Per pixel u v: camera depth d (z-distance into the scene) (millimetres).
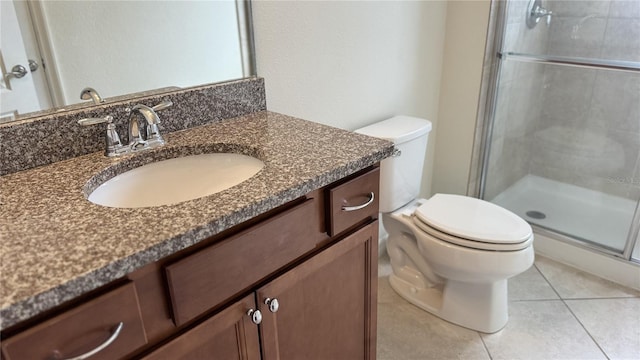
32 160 997
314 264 1028
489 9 1979
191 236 726
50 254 662
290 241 936
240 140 1125
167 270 735
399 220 1805
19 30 980
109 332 688
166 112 1180
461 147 2293
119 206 1008
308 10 1509
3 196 860
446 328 1751
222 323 869
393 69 1939
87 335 666
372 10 1738
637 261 1938
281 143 1101
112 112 1095
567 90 2406
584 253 2076
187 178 1118
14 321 569
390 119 1951
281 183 876
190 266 762
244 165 1095
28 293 581
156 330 768
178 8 1193
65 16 1028
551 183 2607
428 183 2461
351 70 1742
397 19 1865
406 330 1746
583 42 2270
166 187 1097
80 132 1053
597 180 2398
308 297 1055
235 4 1304
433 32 2092
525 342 1668
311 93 1622
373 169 1104
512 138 2480
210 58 1289
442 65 2229
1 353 591
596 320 1767
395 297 1938
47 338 625
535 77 2426
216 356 890
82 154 1066
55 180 930
